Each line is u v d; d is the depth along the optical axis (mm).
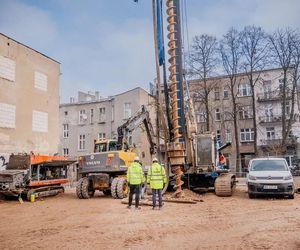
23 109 28203
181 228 9438
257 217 11016
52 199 19141
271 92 49125
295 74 42031
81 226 10055
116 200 17344
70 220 11273
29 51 29312
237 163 44156
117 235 8664
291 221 10195
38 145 29547
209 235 8531
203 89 46219
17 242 8227
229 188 17375
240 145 50219
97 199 18359
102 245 7680
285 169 17094
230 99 50656
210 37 43375
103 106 48531
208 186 20094
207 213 12070
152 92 46281
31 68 29406
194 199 15594
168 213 12203
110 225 10055
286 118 48281
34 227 10203
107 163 18688
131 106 45438
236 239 8031
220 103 51031
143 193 16578
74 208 14500
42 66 30766
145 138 41750
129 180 13578
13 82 27391
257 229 9148
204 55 43281
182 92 17156
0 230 9875
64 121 50531
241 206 13742
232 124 50562
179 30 17375
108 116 47938
